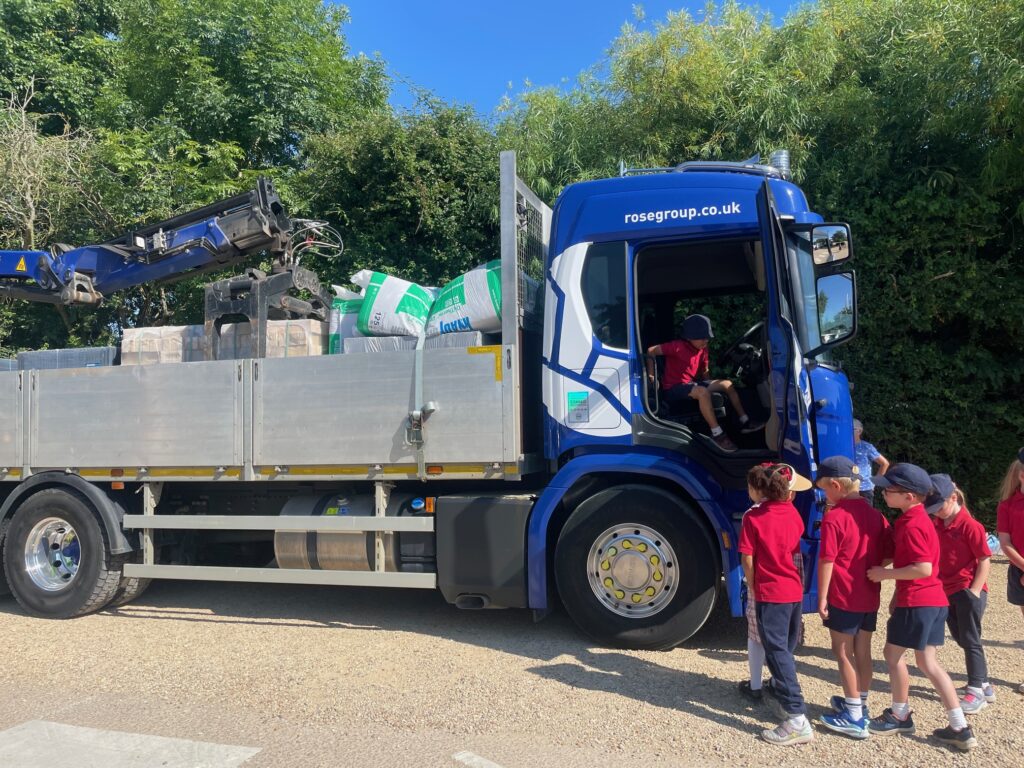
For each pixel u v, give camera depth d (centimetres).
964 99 832
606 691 446
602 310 530
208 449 601
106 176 1272
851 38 1028
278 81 1391
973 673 416
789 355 476
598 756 361
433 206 1156
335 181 1225
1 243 1300
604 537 523
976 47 801
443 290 598
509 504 538
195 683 471
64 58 1603
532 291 589
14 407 663
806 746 370
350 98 1589
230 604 685
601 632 522
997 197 859
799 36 1022
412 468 552
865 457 585
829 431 482
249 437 590
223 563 723
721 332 694
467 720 405
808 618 609
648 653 518
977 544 416
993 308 840
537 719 405
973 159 868
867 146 884
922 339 900
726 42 1077
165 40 1392
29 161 1254
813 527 469
